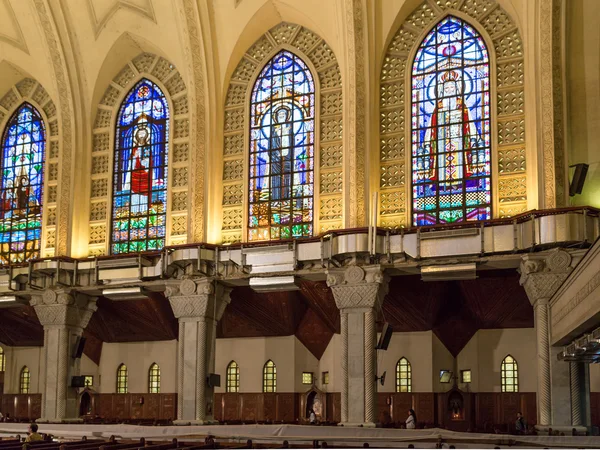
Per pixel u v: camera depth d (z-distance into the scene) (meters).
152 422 25.31
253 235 24.33
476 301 23.05
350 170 22.53
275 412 26.16
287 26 25.17
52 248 26.89
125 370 28.56
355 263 21.28
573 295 16.11
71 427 22.41
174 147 25.88
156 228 25.73
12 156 28.48
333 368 25.75
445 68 23.06
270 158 24.62
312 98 24.48
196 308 22.97
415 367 24.50
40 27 25.66
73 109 26.44
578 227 18.95
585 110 21.28
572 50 21.47
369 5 22.77
